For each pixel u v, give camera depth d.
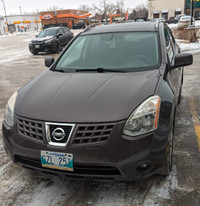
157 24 3.62
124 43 3.28
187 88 5.61
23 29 68.25
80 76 2.78
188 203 2.18
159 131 2.07
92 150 1.97
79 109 2.12
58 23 54.91
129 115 2.03
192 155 2.90
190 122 3.81
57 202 2.29
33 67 9.78
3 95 5.93
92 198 2.31
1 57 13.45
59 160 2.03
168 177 2.52
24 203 2.29
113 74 2.74
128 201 2.24
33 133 2.14
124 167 1.97
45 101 2.32
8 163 2.96
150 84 2.36
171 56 3.32
